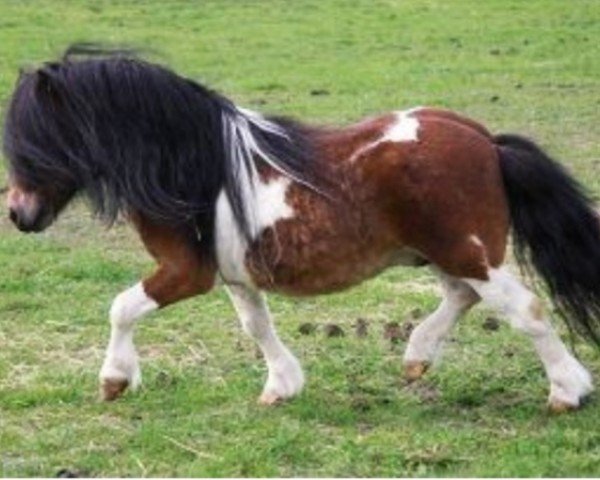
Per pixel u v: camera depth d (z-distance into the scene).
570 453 6.78
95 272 10.66
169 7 27.89
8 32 24.59
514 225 7.25
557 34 23.83
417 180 6.95
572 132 15.84
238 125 7.15
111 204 7.23
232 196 7.07
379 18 26.20
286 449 6.89
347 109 17.64
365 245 7.09
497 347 8.55
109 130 7.12
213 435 7.16
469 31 24.44
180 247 7.21
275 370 7.65
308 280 7.16
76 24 25.66
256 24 25.75
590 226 7.23
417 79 19.83
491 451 6.85
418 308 9.60
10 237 11.94
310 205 7.04
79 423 7.43
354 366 8.30
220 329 9.16
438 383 7.91
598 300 7.29
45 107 7.14
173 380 8.07
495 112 17.23
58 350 8.82
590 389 7.37
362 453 6.81
